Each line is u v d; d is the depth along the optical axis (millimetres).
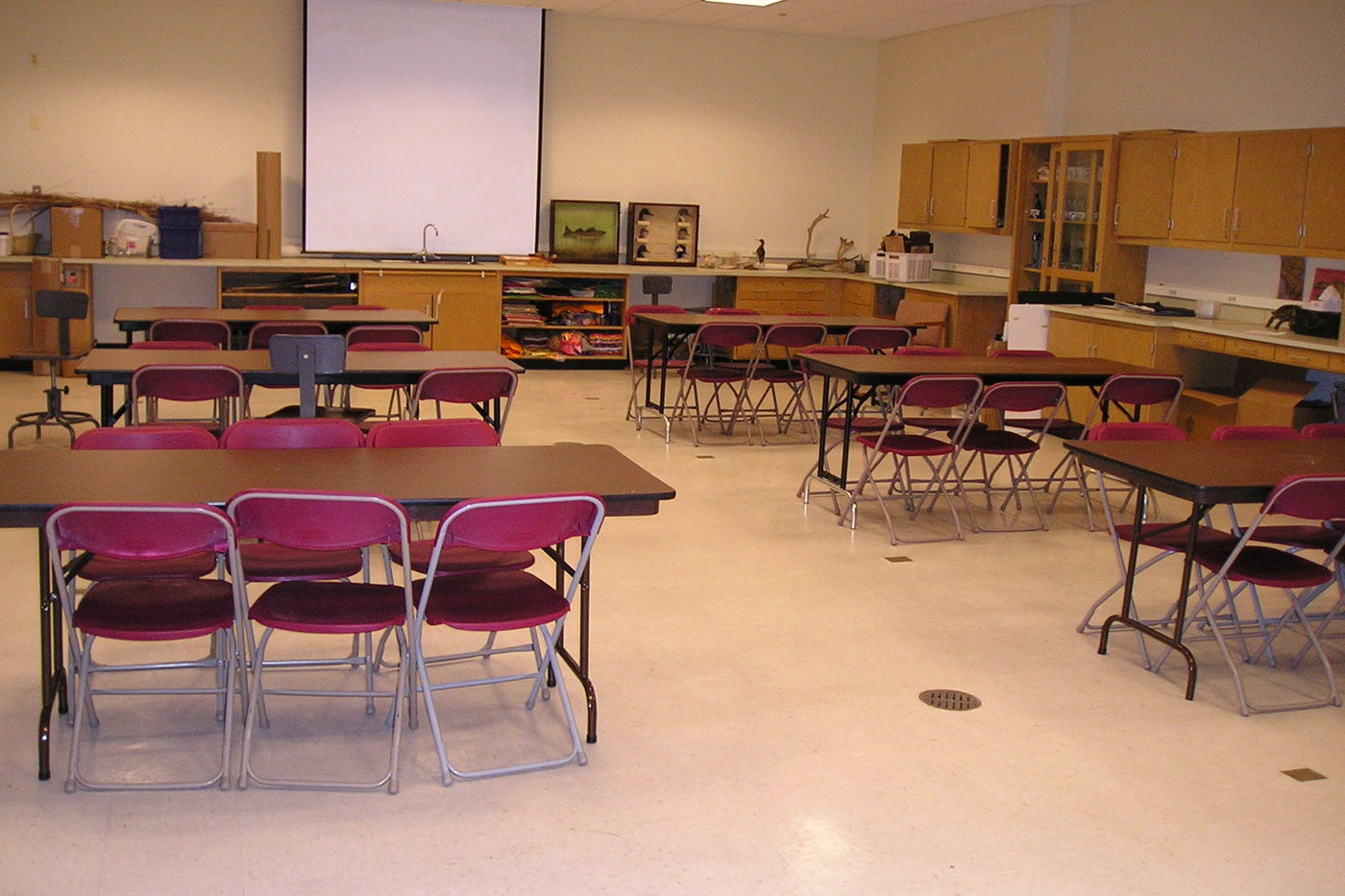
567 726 3506
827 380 6297
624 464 3596
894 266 10875
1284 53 7652
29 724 3391
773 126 12031
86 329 9672
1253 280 7867
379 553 5086
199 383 5203
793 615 4551
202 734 3377
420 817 2951
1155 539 4172
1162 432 4566
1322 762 3445
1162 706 3805
